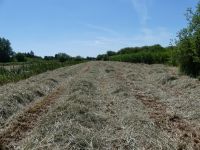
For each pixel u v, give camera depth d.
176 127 10.34
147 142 8.67
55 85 20.75
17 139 9.52
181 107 12.86
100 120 10.38
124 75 26.14
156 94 16.12
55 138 8.66
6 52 92.31
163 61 49.31
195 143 8.90
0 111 12.05
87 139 8.57
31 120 11.49
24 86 18.02
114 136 9.02
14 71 28.20
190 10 21.75
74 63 57.84
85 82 18.33
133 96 15.40
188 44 21.98
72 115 10.37
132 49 79.75
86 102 12.57
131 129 9.57
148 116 11.34
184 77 20.45
